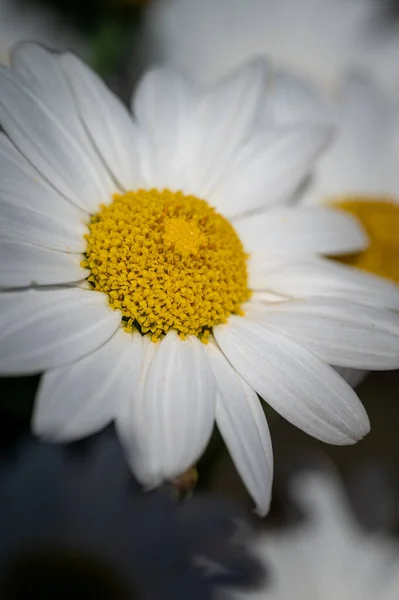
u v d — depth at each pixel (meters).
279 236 0.16
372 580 0.18
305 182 0.18
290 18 0.23
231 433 0.14
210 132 0.17
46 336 0.14
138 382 0.14
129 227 0.15
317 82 0.22
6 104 0.15
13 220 0.14
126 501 0.17
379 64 0.22
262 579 0.17
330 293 0.16
